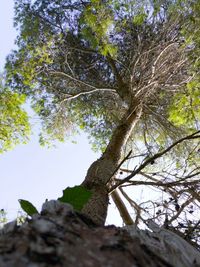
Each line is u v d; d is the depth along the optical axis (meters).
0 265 0.97
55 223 1.38
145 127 8.72
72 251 1.10
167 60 7.67
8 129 7.12
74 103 9.38
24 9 8.52
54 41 8.20
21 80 8.73
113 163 5.59
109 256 1.13
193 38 6.93
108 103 9.27
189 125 8.27
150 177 6.07
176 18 7.58
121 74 8.92
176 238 1.95
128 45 8.52
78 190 2.11
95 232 1.38
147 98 8.13
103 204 4.44
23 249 1.07
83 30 7.55
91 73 8.98
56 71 8.30
